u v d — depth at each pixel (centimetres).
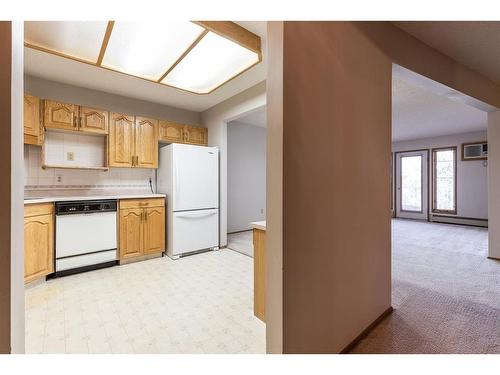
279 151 116
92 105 350
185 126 411
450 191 650
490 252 342
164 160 380
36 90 311
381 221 188
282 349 116
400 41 196
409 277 276
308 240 129
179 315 204
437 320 190
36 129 287
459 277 276
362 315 169
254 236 203
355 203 162
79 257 295
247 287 259
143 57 243
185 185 366
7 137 84
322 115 137
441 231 538
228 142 545
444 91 249
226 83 316
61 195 329
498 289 245
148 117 395
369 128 173
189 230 369
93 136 352
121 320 197
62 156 329
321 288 137
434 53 224
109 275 291
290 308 119
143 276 289
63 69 292
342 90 151
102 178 361
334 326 146
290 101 118
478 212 599
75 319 198
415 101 385
